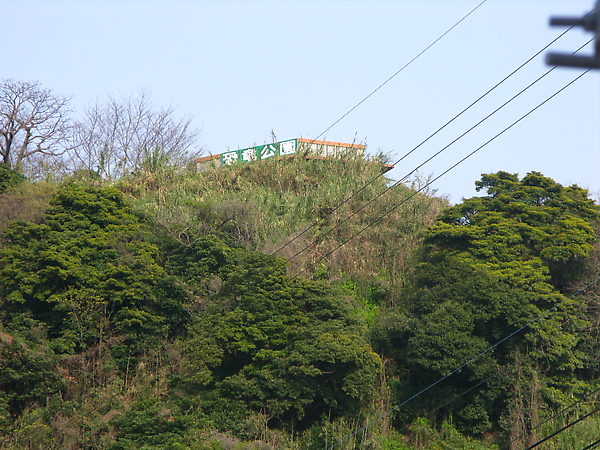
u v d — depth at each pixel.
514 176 118.56
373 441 89.62
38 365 88.69
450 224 115.25
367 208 124.81
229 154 148.00
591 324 103.12
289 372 90.00
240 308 96.69
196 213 117.56
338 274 113.19
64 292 97.81
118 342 97.50
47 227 104.00
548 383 99.25
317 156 141.25
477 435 97.19
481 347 95.88
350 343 91.44
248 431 87.69
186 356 95.31
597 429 91.56
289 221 121.31
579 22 12.62
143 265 101.94
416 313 103.56
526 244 110.62
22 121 161.12
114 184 137.88
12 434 83.81
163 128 177.50
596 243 111.00
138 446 84.12
